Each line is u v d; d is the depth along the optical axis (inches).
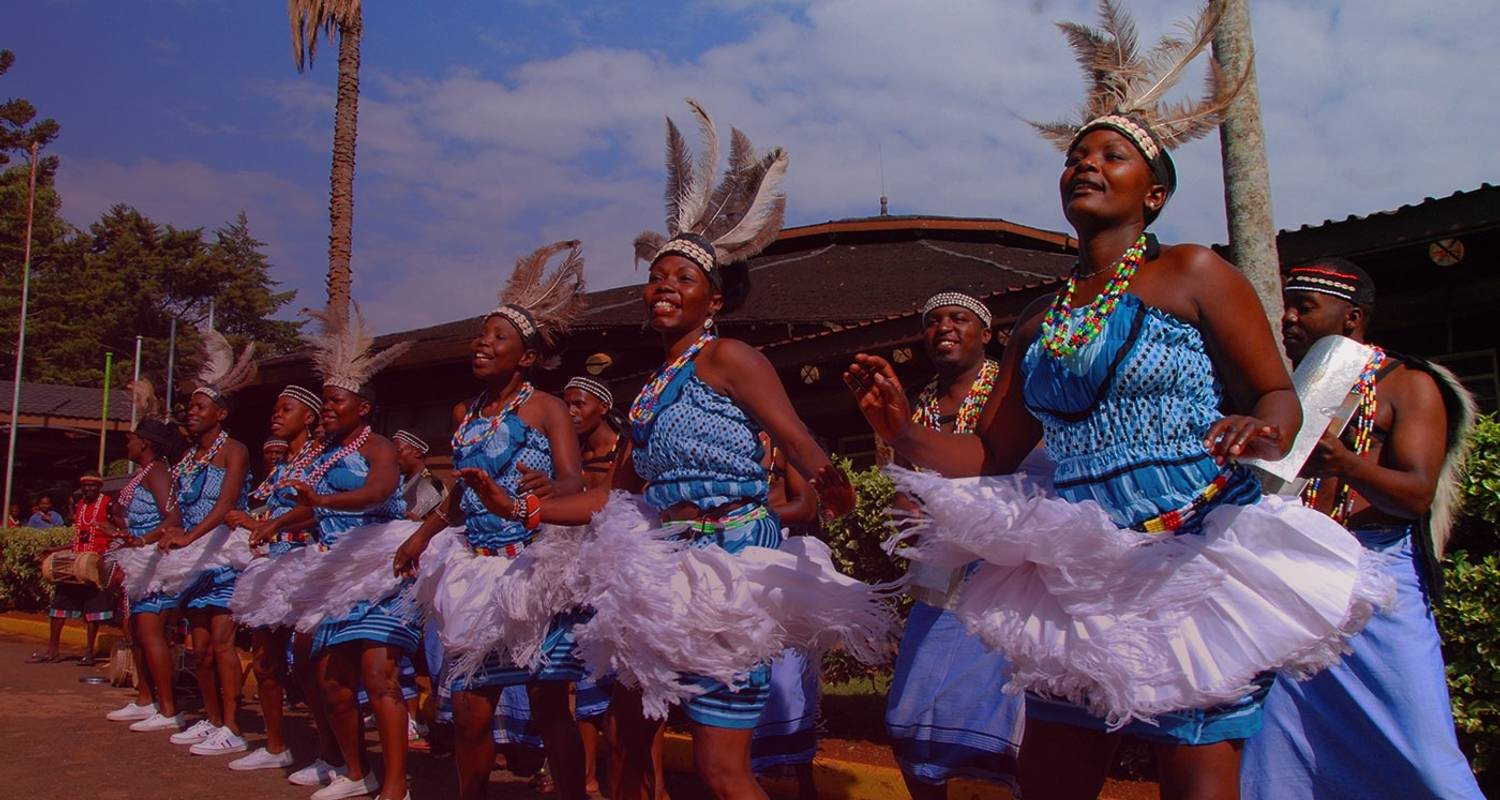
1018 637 93.5
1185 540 91.1
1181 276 95.2
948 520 96.2
